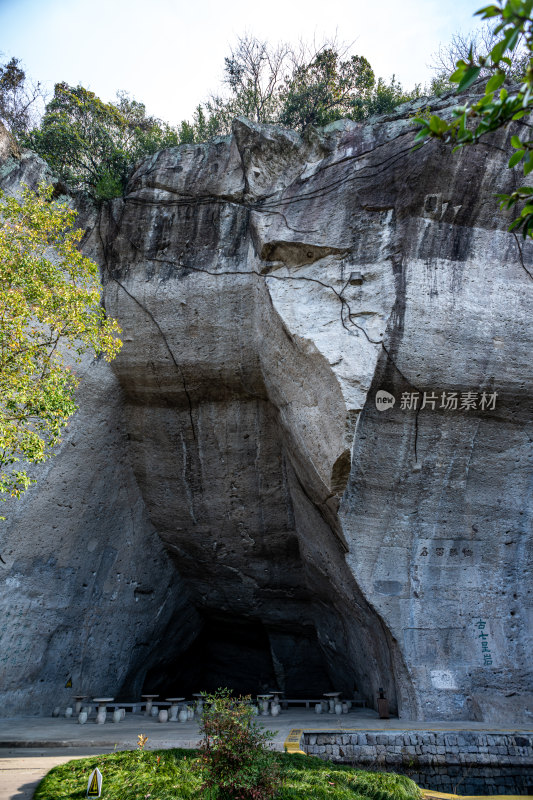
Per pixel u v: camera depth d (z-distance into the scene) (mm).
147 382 11133
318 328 8836
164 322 10672
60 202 10938
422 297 8594
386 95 12586
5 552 9820
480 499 9117
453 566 9094
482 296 8703
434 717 8398
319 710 10828
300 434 9391
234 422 11148
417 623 8859
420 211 8836
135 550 12398
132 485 12117
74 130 11969
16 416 7105
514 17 2580
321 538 10242
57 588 10875
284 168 10086
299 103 12992
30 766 6367
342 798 5453
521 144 3152
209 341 10555
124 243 10969
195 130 14336
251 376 10648
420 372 8625
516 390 8766
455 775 7281
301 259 9453
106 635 12008
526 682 8562
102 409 11164
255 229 9844
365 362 8383
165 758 5980
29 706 10414
